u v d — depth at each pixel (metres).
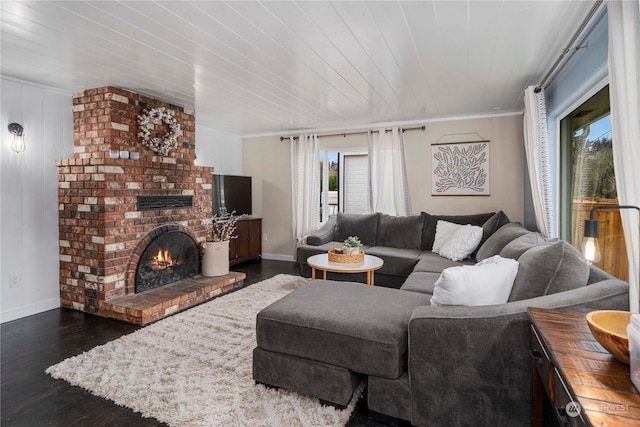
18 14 1.95
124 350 2.43
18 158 3.07
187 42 2.33
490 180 4.47
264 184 5.96
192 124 4.18
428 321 1.60
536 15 1.98
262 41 2.32
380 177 5.04
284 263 5.55
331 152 5.68
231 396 1.89
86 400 1.87
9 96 3.00
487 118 4.46
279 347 1.92
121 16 1.98
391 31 2.18
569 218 2.92
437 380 1.59
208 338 2.63
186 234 3.95
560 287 1.66
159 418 1.72
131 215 3.33
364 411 1.84
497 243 3.21
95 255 3.17
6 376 2.11
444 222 4.29
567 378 0.91
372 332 1.72
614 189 2.08
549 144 3.15
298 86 3.31
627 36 1.36
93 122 3.30
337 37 2.26
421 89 3.41
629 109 1.36
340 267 3.39
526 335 1.44
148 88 3.33
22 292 3.12
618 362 0.98
